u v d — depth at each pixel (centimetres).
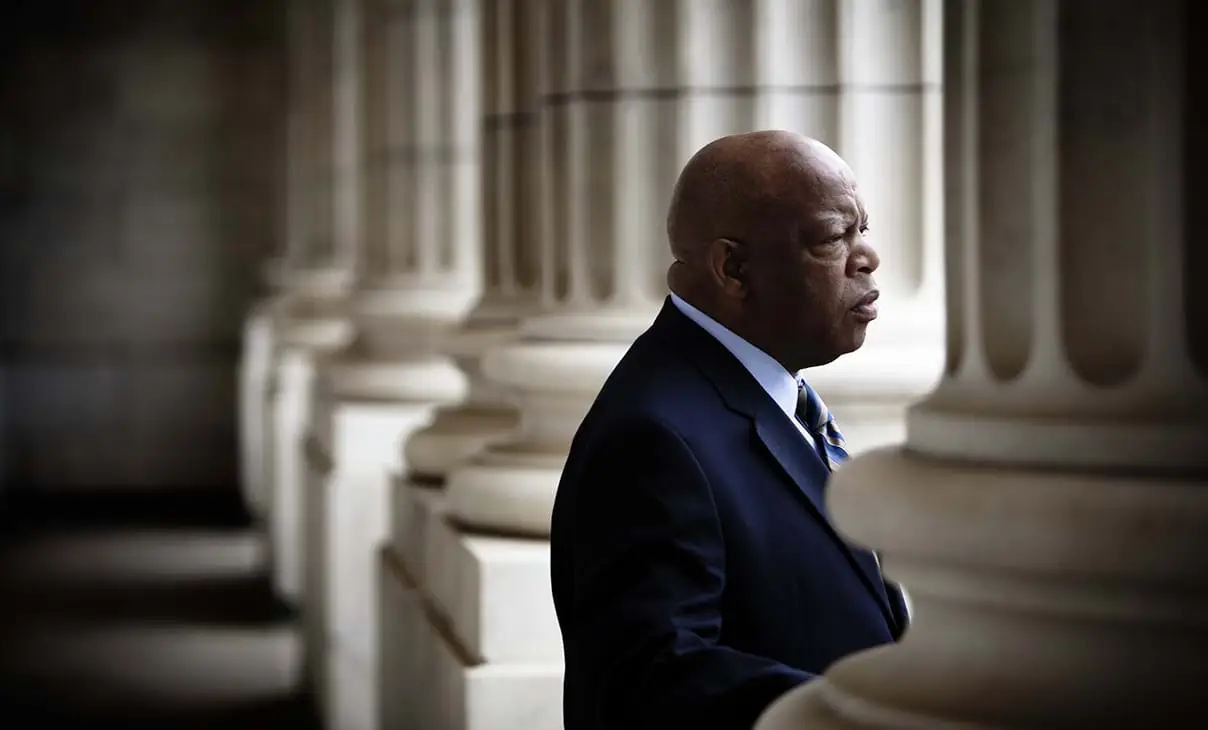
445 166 1012
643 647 289
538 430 558
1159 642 234
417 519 665
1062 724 232
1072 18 248
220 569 1551
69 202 2158
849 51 506
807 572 320
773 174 335
